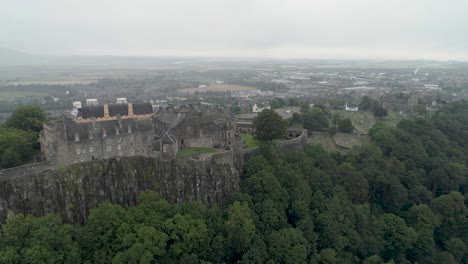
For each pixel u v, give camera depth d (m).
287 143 189.50
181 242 117.94
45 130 132.00
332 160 182.50
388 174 177.75
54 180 122.88
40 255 97.44
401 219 152.75
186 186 142.00
